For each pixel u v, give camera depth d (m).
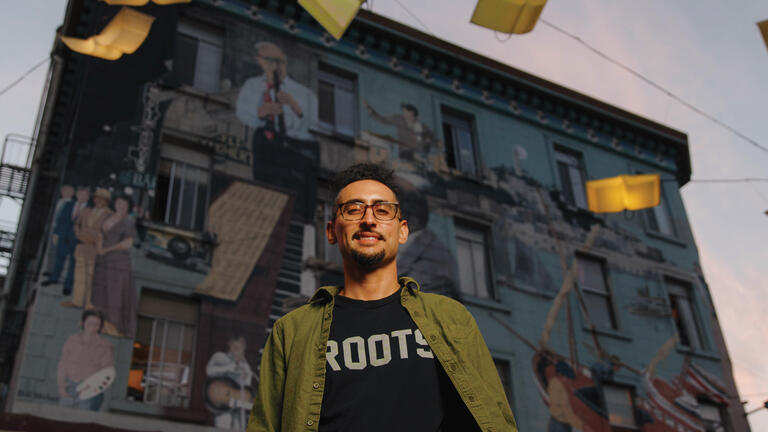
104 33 8.31
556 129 18.95
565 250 16.52
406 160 15.68
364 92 16.30
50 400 9.20
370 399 2.11
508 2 6.34
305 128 14.60
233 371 10.77
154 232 11.41
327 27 5.96
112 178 11.58
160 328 10.72
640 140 20.16
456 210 15.55
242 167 13.21
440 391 2.17
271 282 12.03
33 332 9.57
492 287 15.05
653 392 15.20
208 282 11.43
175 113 13.10
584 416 13.90
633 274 17.17
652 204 12.09
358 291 2.49
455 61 18.06
